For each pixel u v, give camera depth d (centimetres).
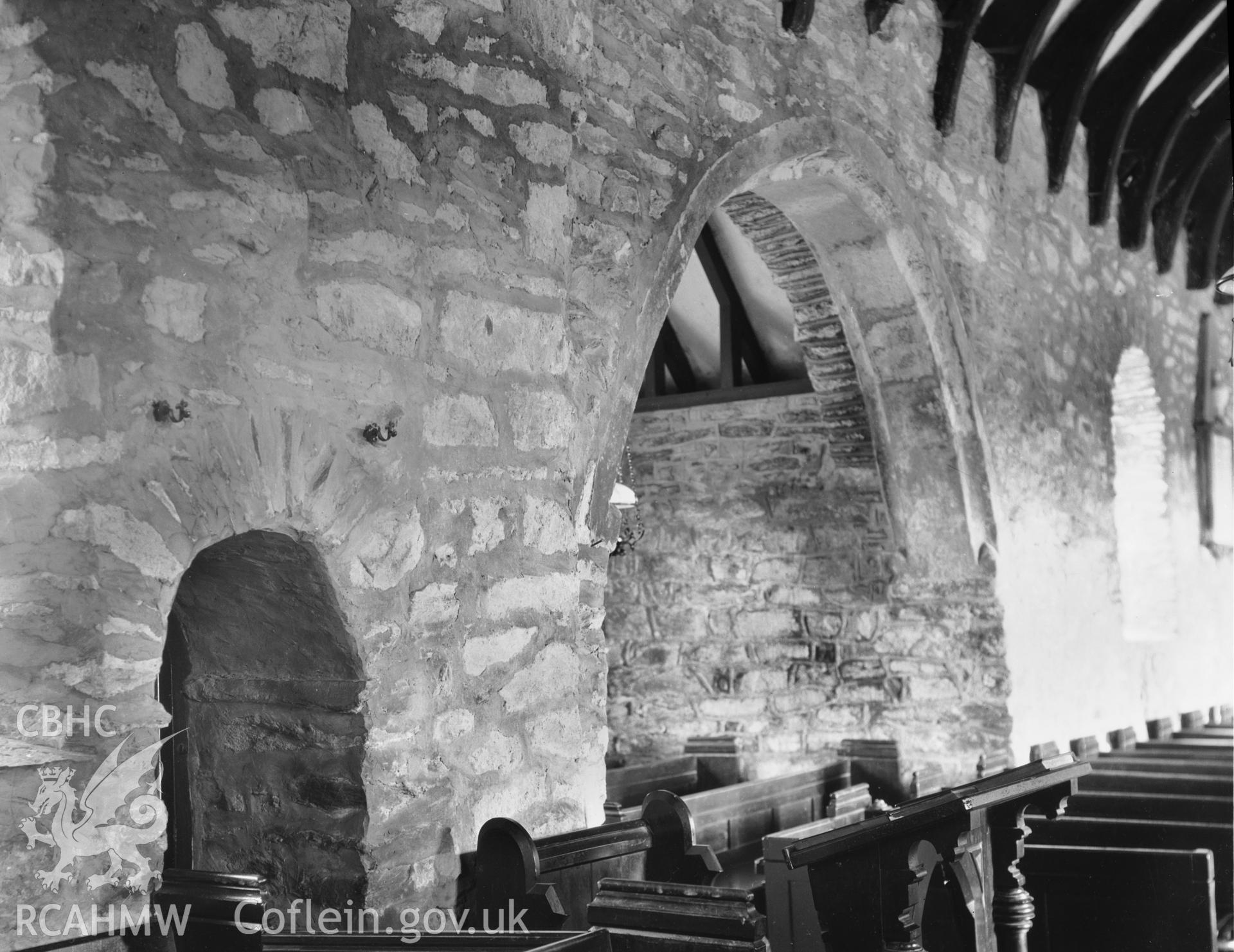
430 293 337
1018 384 785
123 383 261
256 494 288
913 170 674
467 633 348
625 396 464
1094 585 880
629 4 474
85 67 257
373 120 322
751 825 671
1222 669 1137
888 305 681
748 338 852
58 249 250
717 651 837
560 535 383
